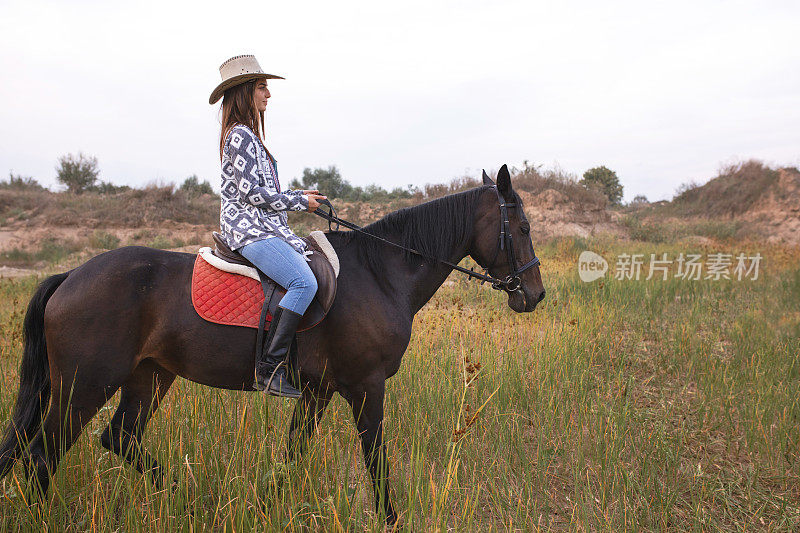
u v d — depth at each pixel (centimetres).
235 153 266
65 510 252
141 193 2467
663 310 814
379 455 279
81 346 245
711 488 331
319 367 279
